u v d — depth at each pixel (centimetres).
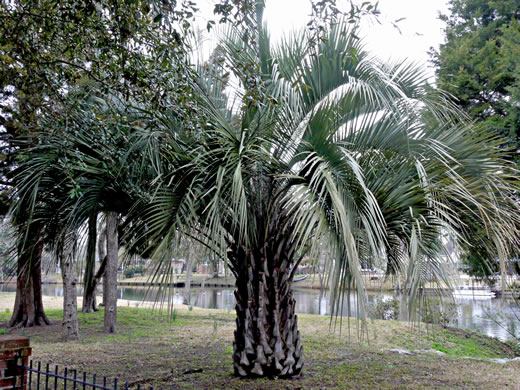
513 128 1269
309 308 1975
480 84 1509
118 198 565
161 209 445
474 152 498
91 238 542
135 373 613
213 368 641
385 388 534
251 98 460
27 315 1252
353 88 496
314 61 540
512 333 1210
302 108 540
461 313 1678
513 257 576
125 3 405
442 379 596
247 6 436
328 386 530
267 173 502
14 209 498
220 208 470
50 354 772
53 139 470
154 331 1110
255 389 502
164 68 429
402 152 496
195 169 466
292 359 553
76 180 477
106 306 1116
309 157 461
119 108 538
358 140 497
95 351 806
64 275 987
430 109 535
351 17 409
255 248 555
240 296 570
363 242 438
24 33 450
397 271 554
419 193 459
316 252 376
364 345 904
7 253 550
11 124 827
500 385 561
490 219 504
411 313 483
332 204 389
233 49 561
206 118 473
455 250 437
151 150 476
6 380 346
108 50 433
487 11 1808
